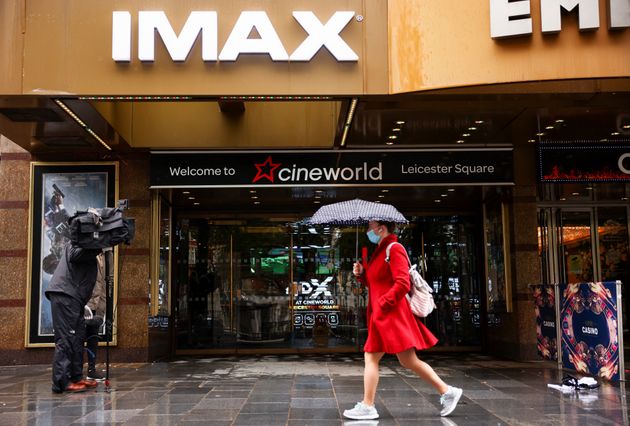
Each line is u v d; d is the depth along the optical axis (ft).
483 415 19.88
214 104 35.04
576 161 35.99
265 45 24.77
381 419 19.29
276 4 25.20
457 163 35.06
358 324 42.98
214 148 34.71
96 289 28.09
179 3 25.11
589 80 24.00
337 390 25.50
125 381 28.58
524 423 18.63
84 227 25.03
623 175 35.88
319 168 34.76
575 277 42.70
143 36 24.64
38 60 24.84
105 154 36.58
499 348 39.75
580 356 29.96
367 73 25.14
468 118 30.12
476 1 24.52
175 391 25.54
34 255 35.81
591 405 21.72
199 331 42.63
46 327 35.42
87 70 24.79
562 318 31.65
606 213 43.14
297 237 43.62
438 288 43.39
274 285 43.27
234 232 43.55
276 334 42.86
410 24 25.04
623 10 23.43
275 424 18.78
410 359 19.42
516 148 37.29
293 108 34.88
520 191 37.45
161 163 34.76
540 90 25.31
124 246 36.24
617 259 42.86
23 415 20.53
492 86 24.64
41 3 25.11
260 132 34.71
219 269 43.21
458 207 43.75
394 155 34.99
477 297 43.27
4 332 35.50
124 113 32.68
